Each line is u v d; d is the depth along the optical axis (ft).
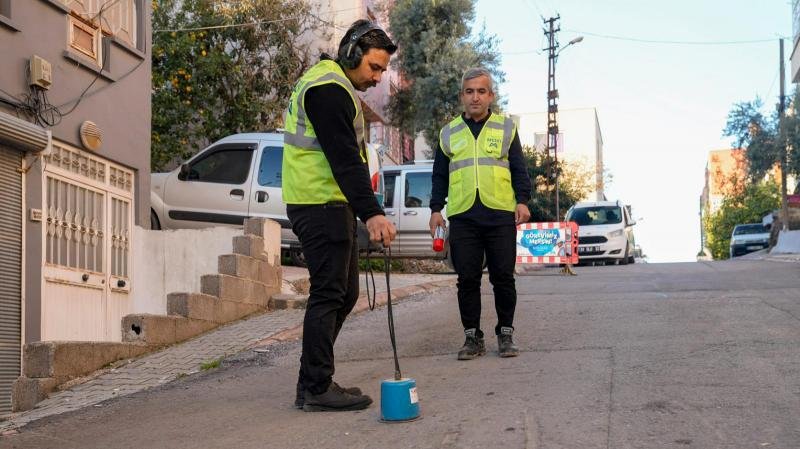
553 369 18.06
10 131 25.36
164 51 59.00
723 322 23.89
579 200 165.99
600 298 31.53
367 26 15.67
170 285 33.60
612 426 13.08
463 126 20.48
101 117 31.45
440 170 21.33
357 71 15.74
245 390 19.31
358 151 14.79
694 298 30.14
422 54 89.51
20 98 26.94
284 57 64.44
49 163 28.25
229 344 26.14
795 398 14.49
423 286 38.40
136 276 33.78
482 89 20.29
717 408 13.98
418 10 88.99
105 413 18.26
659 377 16.62
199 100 61.11
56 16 28.89
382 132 92.27
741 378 16.25
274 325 29.09
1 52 26.20
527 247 52.47
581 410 14.17
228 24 60.95
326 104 14.61
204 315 28.55
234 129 62.28
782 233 99.19
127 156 33.27
